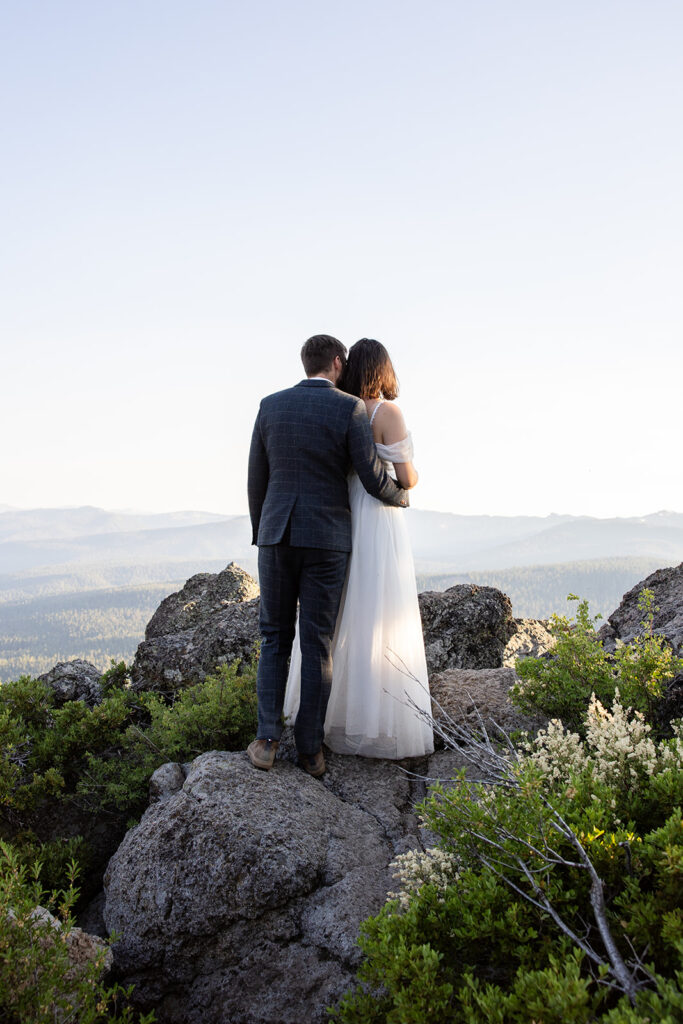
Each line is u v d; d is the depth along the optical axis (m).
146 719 4.82
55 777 3.77
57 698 5.01
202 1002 2.89
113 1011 2.89
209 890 2.99
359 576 3.89
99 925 3.43
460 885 2.33
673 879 1.98
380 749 3.89
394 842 3.38
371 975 2.16
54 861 3.54
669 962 1.96
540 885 2.13
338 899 2.98
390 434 3.93
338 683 3.94
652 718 3.63
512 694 4.04
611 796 2.38
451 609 5.50
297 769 3.65
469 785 2.87
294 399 3.74
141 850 3.15
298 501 3.66
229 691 4.26
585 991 1.68
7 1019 2.11
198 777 3.32
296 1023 2.69
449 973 2.16
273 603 3.75
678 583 5.57
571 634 4.08
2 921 2.22
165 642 5.52
